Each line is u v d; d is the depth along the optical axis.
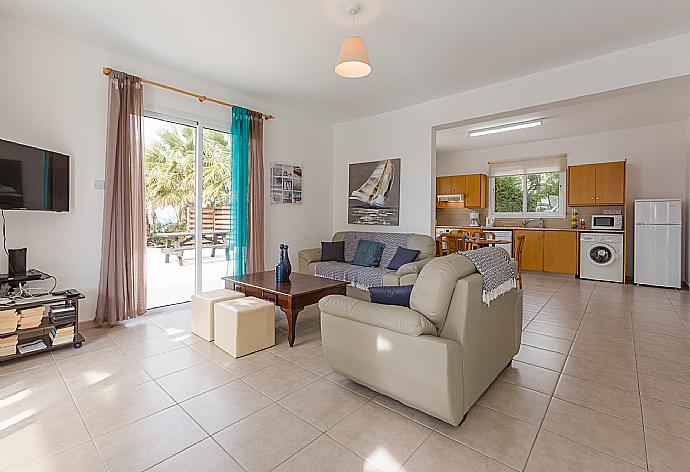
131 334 3.30
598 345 3.09
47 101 3.15
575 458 1.63
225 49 3.40
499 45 3.25
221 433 1.81
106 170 3.43
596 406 2.09
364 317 2.05
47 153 2.99
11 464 1.56
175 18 2.88
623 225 6.17
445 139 6.96
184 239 4.25
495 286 2.19
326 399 2.15
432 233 4.90
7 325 2.61
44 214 3.16
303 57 3.56
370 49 3.35
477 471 1.54
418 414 2.00
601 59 3.44
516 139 7.05
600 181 6.37
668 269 5.58
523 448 1.70
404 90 4.43
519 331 2.75
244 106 4.73
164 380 2.39
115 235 3.49
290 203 5.46
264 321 2.97
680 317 3.96
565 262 6.62
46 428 1.83
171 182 4.11
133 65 3.66
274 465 1.58
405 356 1.89
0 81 2.93
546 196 7.35
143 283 3.71
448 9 2.70
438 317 1.89
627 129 6.29
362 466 1.57
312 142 5.77
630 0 2.56
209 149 4.45
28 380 2.37
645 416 1.98
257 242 4.80
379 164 5.47
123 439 1.75
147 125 3.89
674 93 4.47
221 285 4.64
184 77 4.09
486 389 2.25
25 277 2.80
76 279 3.35
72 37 3.22
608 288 5.61
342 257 5.32
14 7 2.76
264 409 2.04
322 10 2.73
